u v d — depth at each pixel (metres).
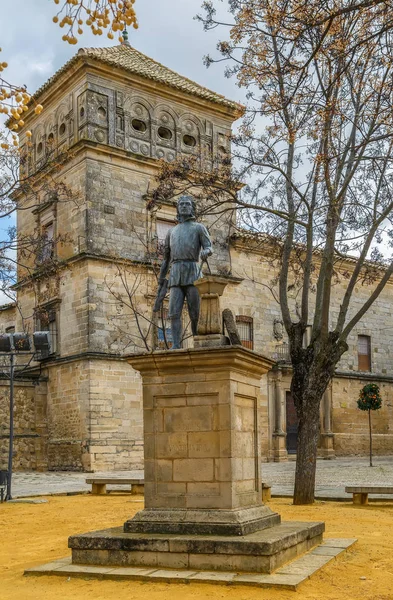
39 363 35.88
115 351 33.62
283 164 19.84
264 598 7.44
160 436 9.80
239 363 9.66
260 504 10.23
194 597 7.48
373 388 33.47
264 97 16.50
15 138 12.23
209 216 38.47
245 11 15.91
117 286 34.19
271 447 38.84
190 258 11.05
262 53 16.41
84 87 34.72
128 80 35.91
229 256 39.09
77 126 35.09
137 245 35.34
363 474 27.14
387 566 9.08
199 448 9.56
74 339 33.94
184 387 9.75
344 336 18.66
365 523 13.31
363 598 7.50
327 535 11.60
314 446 17.78
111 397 33.22
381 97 16.81
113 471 32.31
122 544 8.97
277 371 39.47
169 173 22.25
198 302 10.99
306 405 17.97
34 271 37.69
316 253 23.39
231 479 9.33
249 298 40.09
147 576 8.29
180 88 37.34
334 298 44.88
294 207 20.89
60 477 28.50
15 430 34.22
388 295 49.00
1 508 17.20
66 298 34.72
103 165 34.75
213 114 39.22
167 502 9.59
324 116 15.05
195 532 9.12
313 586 7.94
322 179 17.84
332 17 10.15
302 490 17.45
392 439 46.22
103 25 8.30
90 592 7.88
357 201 18.89
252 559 8.41
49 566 9.03
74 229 34.62
